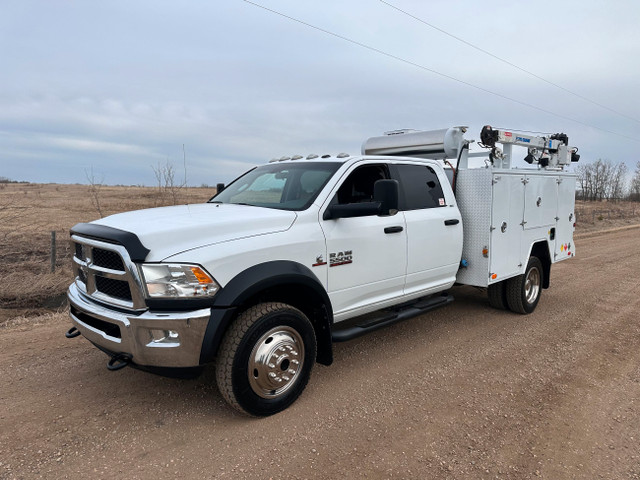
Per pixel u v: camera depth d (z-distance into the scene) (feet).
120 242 10.09
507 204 18.62
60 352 15.28
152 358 10.00
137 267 9.93
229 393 10.50
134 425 10.77
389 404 11.98
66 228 53.93
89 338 11.34
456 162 19.03
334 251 12.92
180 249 10.11
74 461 9.32
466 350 16.15
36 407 11.54
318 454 9.67
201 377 13.55
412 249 15.55
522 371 14.35
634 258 39.34
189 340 9.89
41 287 22.80
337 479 8.84
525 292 20.62
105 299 10.87
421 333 18.02
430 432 10.61
